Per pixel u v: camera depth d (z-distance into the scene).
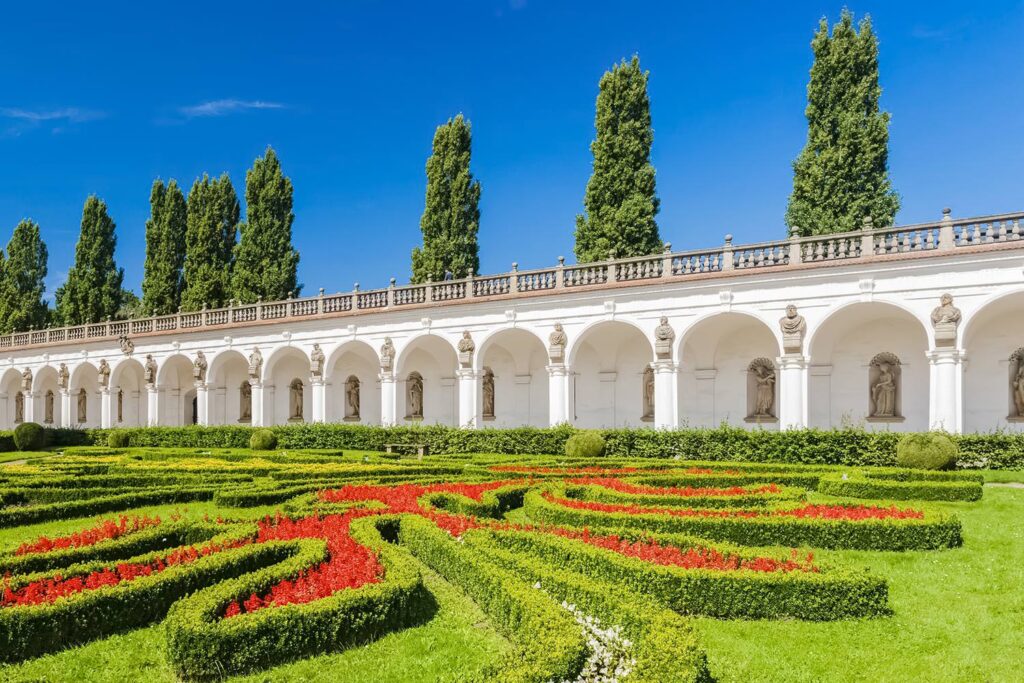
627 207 40.78
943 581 11.05
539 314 35.91
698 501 16.03
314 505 15.85
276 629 7.76
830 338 31.55
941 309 26.22
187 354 50.19
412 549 12.62
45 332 61.22
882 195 35.34
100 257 68.00
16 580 9.45
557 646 7.00
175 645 7.47
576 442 29.36
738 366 34.38
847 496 18.20
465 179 49.19
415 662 7.78
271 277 57.16
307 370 48.84
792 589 9.41
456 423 43.28
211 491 19.56
